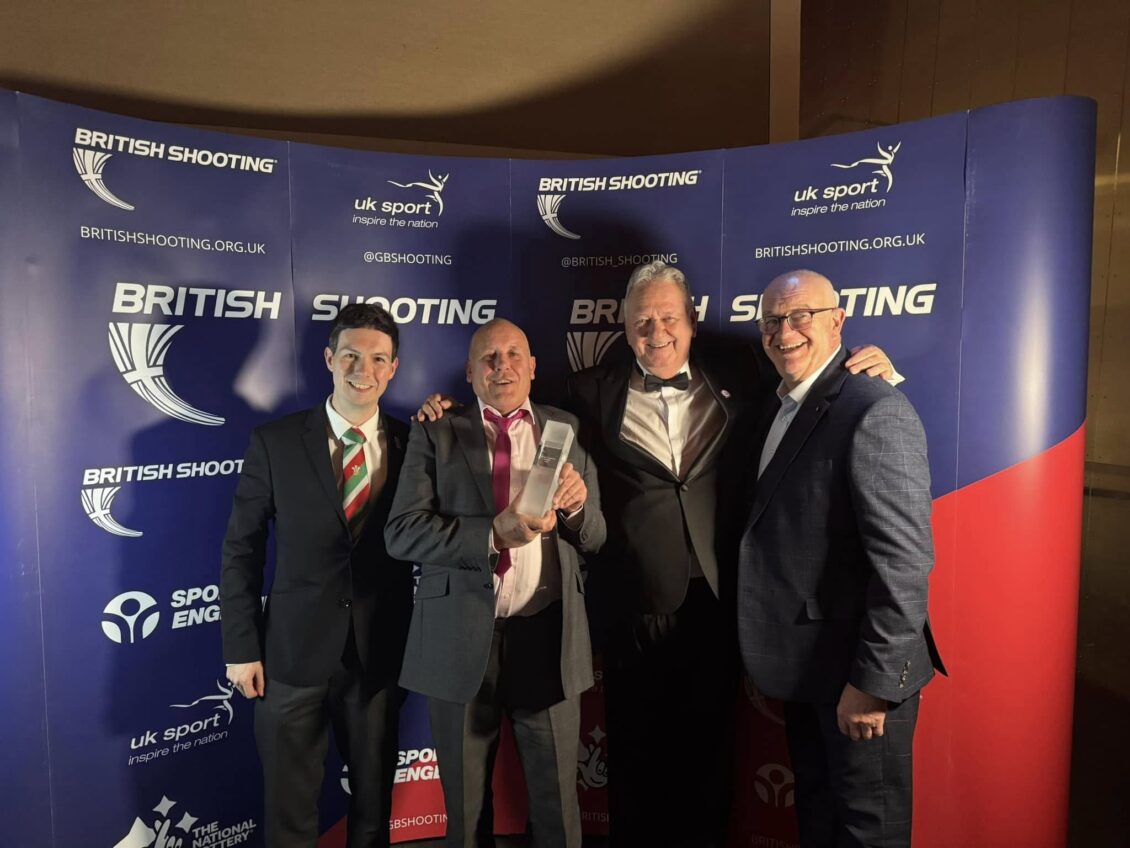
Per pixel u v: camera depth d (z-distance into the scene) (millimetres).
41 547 1893
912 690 1674
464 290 2277
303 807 2170
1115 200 2727
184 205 2023
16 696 1875
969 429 1999
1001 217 1931
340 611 2129
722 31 2926
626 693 2236
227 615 2096
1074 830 2525
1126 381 2746
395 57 2738
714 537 2143
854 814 1769
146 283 1986
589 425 2227
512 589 2014
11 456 1838
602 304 2273
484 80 2811
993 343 1960
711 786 2209
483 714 2045
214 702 2152
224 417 2105
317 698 2158
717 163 2186
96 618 1978
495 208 2277
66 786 1958
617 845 2283
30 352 1852
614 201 2252
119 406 1976
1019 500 1974
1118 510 2785
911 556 1641
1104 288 2775
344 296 2203
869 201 2055
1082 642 2891
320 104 2699
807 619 1790
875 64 3229
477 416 2094
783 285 1903
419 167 2238
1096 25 2707
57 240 1871
